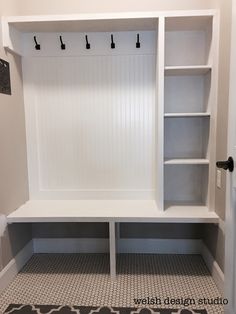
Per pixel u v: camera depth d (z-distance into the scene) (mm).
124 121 2387
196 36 2270
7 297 1896
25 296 1903
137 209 2195
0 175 1956
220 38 1936
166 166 2420
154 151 2393
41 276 2152
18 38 2227
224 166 1438
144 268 2246
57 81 2371
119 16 1982
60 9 2244
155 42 2260
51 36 2318
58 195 2477
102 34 2301
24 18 2012
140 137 2395
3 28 2010
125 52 2307
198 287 1984
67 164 2453
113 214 2084
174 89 2340
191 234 2479
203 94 2318
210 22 2059
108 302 1833
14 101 2191
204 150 2293
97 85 2363
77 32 2299
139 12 1982
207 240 2289
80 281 2076
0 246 1942
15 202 2199
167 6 2195
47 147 2441
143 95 2348
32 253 2520
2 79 1982
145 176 2432
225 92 1841
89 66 2344
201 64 2291
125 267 2264
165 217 2023
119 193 2455
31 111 2396
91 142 2424
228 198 1471
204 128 2291
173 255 2465
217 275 1981
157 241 2504
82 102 2387
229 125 1434
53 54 2338
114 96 2365
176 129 2383
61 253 2537
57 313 1730
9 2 2100
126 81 2342
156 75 2217
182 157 2404
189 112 2354
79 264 2332
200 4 2178
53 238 2545
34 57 2344
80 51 2326
